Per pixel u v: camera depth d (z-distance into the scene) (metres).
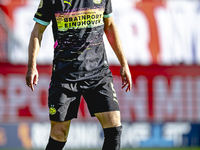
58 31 10.93
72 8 10.80
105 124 10.96
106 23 11.85
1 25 24.64
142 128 25.30
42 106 24.80
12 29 24.81
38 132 24.19
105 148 10.92
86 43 10.97
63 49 10.95
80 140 24.27
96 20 11.05
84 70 11.02
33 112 24.61
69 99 10.98
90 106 11.35
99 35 11.20
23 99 24.66
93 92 11.17
